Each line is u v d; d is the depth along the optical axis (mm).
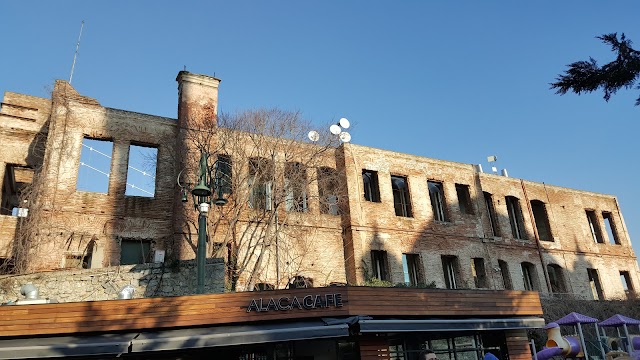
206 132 20906
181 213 19344
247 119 21734
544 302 23703
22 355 9250
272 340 10094
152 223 19641
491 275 25781
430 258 24234
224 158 21016
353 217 22812
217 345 9938
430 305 12156
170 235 19656
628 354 15820
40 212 17703
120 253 18828
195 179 19766
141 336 10062
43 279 14906
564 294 28344
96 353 9461
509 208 29562
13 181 22281
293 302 11070
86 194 18953
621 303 25438
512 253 27438
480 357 13117
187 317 10602
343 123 25047
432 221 25172
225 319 10695
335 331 10367
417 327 11391
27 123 21094
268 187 21359
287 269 20562
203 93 21875
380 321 10977
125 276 15641
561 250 29750
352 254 22172
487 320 12555
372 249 22797
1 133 20500
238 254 19312
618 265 32094
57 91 19766
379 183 24500
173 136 21391
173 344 9805
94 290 15219
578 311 23422
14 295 14484
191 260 16359
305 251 21422
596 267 30859
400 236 23812
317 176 22984
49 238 17656
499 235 27531
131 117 20875
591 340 19781
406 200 25531
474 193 27406
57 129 19250
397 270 23031
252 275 18531
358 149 24562
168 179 20625
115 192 19484
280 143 21844
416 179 25781
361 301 11398
